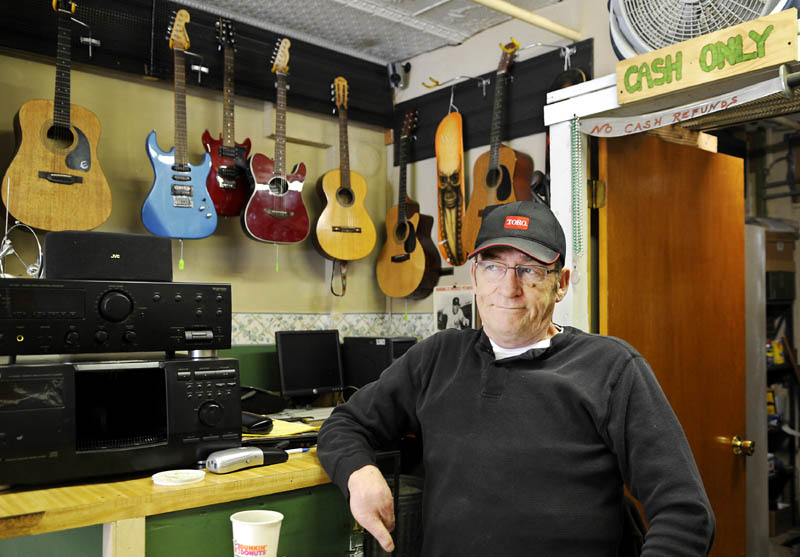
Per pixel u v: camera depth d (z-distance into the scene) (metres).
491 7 2.57
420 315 3.56
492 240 1.50
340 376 3.15
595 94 2.24
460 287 3.26
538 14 3.06
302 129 3.45
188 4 3.02
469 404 1.48
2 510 1.16
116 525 1.23
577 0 2.90
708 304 2.72
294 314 3.41
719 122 2.60
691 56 1.91
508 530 1.35
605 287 2.33
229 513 1.40
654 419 1.32
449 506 1.43
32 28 2.62
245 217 3.01
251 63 3.20
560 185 2.37
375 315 3.73
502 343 1.51
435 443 1.50
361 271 3.68
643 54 2.05
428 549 1.47
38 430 1.31
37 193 2.46
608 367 1.41
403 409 1.66
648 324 2.46
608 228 2.34
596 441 1.38
